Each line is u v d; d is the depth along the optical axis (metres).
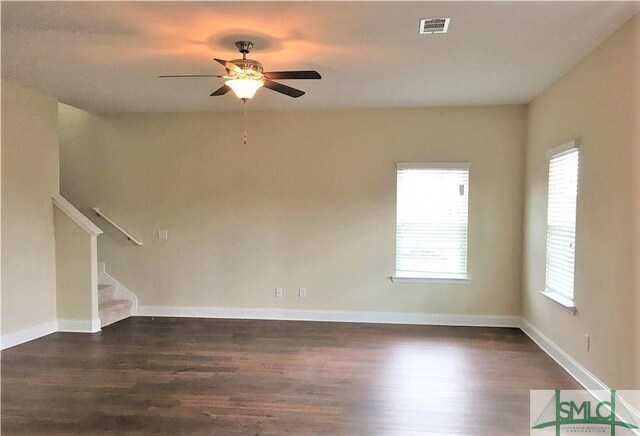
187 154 5.57
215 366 3.86
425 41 3.15
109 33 3.04
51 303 4.88
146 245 5.66
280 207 5.48
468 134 5.17
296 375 3.65
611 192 2.99
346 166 5.37
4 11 2.69
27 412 2.98
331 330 5.01
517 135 5.09
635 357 2.70
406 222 5.32
